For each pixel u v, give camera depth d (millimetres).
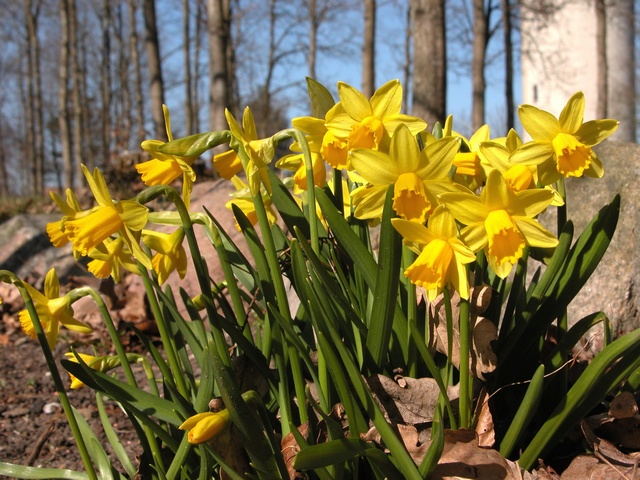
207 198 1475
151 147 463
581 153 425
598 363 432
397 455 419
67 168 4715
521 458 458
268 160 461
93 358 534
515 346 499
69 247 1894
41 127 6461
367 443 427
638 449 499
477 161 483
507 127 3523
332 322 460
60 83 4660
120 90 6633
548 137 435
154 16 3496
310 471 468
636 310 808
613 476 457
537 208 419
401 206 419
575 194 917
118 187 2693
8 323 1466
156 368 1110
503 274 426
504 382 511
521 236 416
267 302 448
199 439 425
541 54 4453
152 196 461
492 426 459
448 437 449
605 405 542
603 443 480
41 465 768
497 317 506
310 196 458
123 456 578
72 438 854
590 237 472
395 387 468
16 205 3154
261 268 483
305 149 455
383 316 450
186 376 555
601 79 3639
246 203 523
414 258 485
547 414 506
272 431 455
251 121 467
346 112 453
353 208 517
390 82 444
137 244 461
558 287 480
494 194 415
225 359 469
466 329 429
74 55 4715
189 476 504
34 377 1112
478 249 427
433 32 2066
